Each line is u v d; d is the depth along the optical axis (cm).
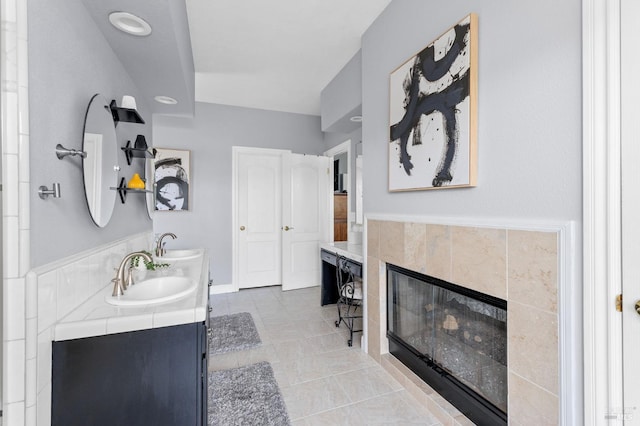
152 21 147
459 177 144
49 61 103
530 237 116
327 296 362
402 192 192
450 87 148
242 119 422
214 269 410
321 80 328
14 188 84
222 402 179
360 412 173
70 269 115
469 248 143
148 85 229
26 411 88
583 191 99
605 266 95
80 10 130
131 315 113
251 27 230
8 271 84
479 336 151
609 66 93
